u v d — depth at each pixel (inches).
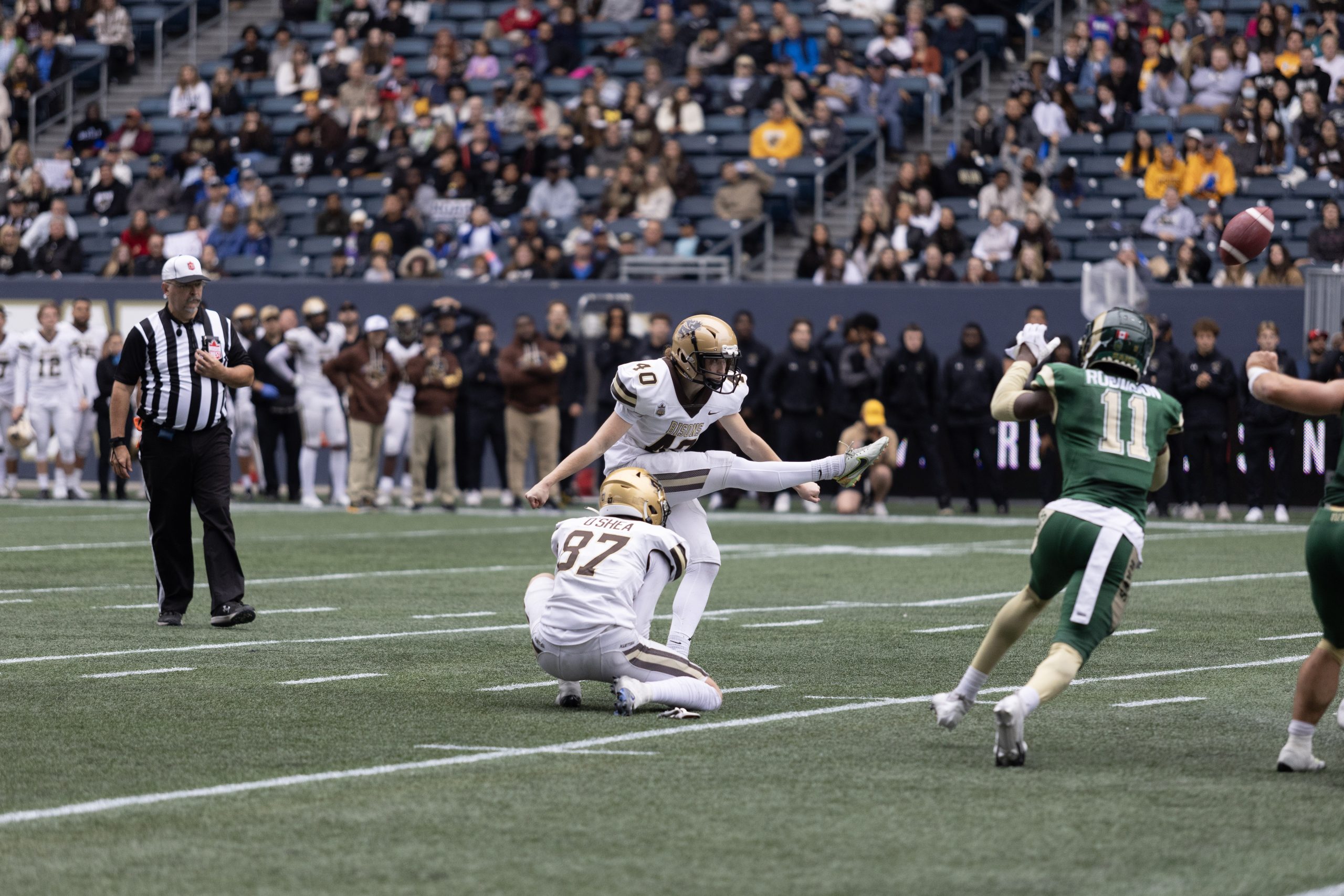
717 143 3179.1
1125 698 976.3
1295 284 2662.4
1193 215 2864.2
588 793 719.7
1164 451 807.7
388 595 1470.2
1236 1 3346.5
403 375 2496.3
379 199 3230.8
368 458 2465.6
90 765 775.7
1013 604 801.6
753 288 2790.4
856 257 2859.3
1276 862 612.7
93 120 3501.5
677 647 970.1
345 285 2918.3
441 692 985.5
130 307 2982.3
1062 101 3061.0
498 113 3297.2
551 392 2507.4
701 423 968.9
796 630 1264.8
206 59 3814.0
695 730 868.0
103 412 2672.2
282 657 1117.7
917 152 3176.7
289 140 3324.3
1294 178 2960.1
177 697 960.3
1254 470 2407.7
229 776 753.0
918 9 3265.3
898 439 2564.0
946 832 652.7
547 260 2925.7
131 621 1290.6
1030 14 3319.4
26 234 3280.0
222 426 1270.9
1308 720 764.6
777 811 685.9
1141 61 3134.8
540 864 606.9
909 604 1425.9
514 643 1189.1
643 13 3567.9
